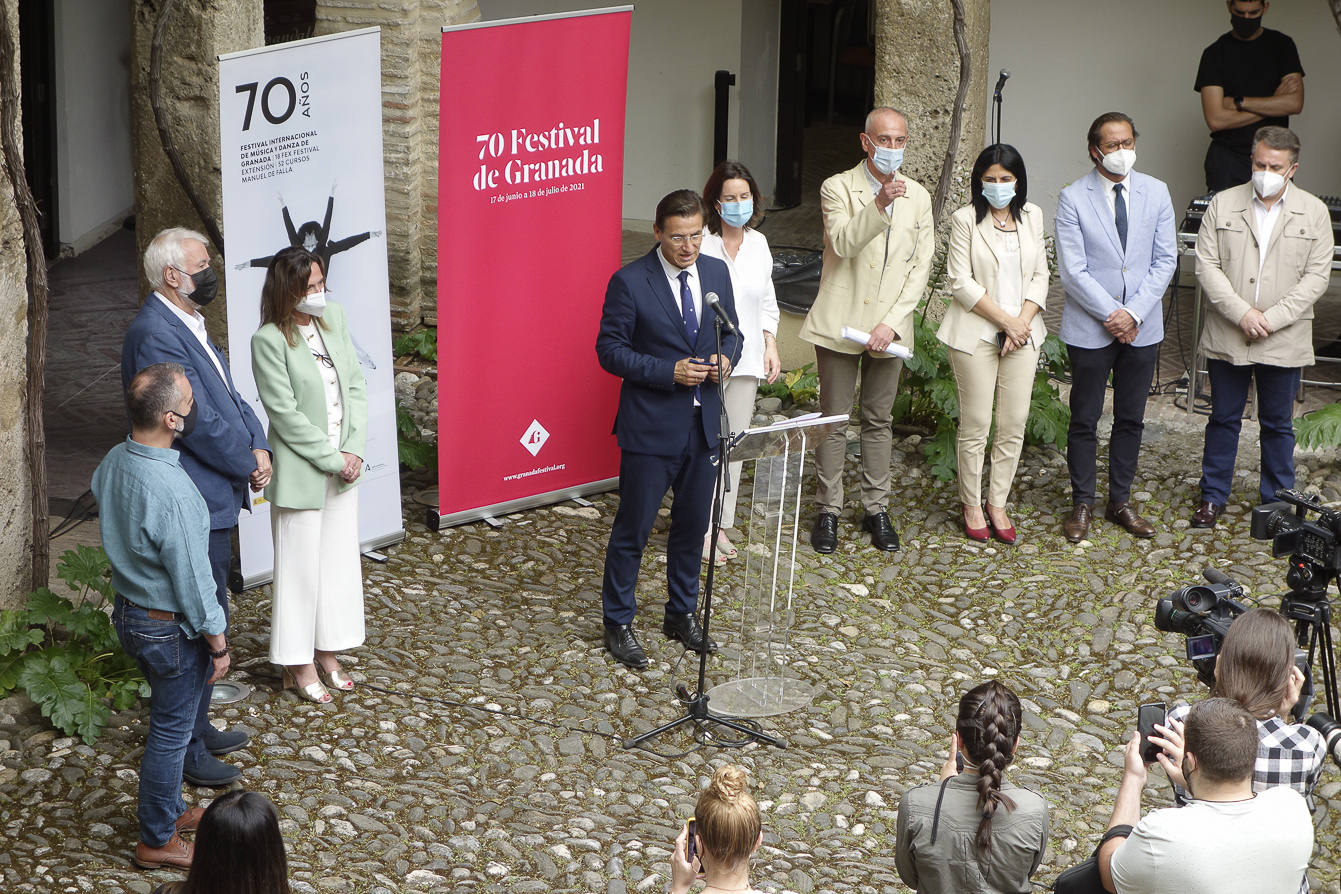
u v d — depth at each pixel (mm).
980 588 7082
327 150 6398
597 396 7699
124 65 12578
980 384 7195
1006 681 6352
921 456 8398
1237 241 7184
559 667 6250
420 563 7062
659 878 4859
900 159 6676
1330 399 9008
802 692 6176
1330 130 10664
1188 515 7676
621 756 5660
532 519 7594
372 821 5094
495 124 6863
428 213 9695
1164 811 3436
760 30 12500
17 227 5676
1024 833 3654
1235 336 7266
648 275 6051
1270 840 3342
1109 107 11086
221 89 5949
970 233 7059
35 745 5422
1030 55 11141
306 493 5633
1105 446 8438
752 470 8195
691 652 6434
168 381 4445
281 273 5492
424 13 9328
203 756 5250
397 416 7902
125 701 5633
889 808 5422
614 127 7293
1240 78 9570
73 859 4785
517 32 6785
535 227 7172
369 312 6777
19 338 5773
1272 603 6836
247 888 3273
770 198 13180
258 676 6004
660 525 7621
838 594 6984
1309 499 4871
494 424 7375
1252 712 3848
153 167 7668
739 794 3465
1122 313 7082
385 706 5859
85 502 7473
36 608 5719
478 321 7141
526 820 5184
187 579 4477
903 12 8703
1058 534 7570
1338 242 8859
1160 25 10797
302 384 5586
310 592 5734
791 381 9141
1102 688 6336
